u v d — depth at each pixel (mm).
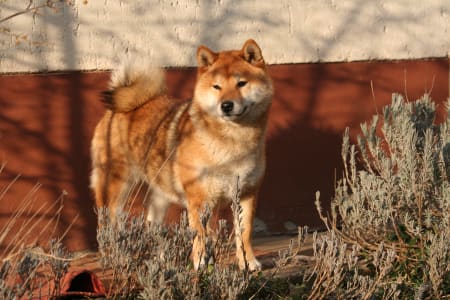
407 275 9039
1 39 10852
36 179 11148
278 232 12250
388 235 9766
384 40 12625
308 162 12352
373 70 12609
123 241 7418
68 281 8305
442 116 12906
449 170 9469
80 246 11414
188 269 7648
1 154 10945
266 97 9875
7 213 10969
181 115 10398
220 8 11891
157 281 6988
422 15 12797
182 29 11750
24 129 11062
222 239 8070
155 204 11328
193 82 11867
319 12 12289
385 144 12320
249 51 9992
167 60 11719
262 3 12055
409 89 12797
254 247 11367
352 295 7734
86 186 11461
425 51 12836
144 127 10797
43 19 11039
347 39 12445
